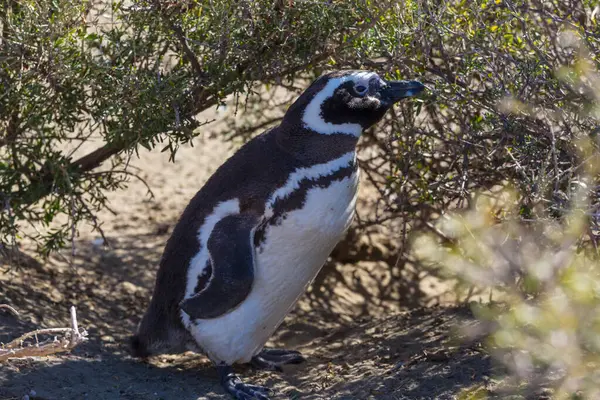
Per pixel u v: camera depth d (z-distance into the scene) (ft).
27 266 51.47
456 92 38.52
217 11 38.70
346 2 40.14
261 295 37.04
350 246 58.95
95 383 37.50
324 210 36.24
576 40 37.55
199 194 38.68
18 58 39.45
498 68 38.52
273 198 36.11
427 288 56.24
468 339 39.70
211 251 35.86
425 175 46.96
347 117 36.29
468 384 34.96
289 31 40.14
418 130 42.06
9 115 43.73
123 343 44.27
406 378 37.01
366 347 43.19
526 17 40.50
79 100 43.73
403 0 38.47
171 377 39.81
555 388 32.73
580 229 31.65
